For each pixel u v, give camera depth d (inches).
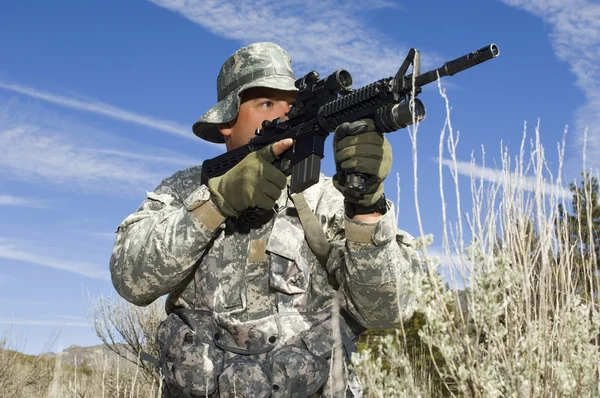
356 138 96.0
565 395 78.6
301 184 106.8
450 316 75.1
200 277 118.3
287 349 109.0
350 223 104.0
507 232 91.0
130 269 115.8
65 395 239.9
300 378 107.0
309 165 106.5
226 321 111.0
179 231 112.5
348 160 96.7
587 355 81.6
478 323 74.3
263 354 109.7
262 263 115.4
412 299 109.5
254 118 130.8
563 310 86.6
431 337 73.9
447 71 84.7
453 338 74.0
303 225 115.4
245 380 106.5
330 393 106.1
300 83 111.6
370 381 74.3
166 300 129.1
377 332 188.4
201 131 144.9
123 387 235.8
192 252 112.3
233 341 111.6
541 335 83.1
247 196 108.4
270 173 107.7
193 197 113.3
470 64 82.3
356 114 98.4
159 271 113.0
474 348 73.7
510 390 76.9
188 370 111.5
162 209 125.1
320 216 119.6
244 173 109.0
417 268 113.3
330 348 110.1
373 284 104.6
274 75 129.2
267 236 116.6
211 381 110.2
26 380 372.5
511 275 81.4
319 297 117.3
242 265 116.4
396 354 75.2
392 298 105.8
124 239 121.3
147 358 123.4
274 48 134.6
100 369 266.1
